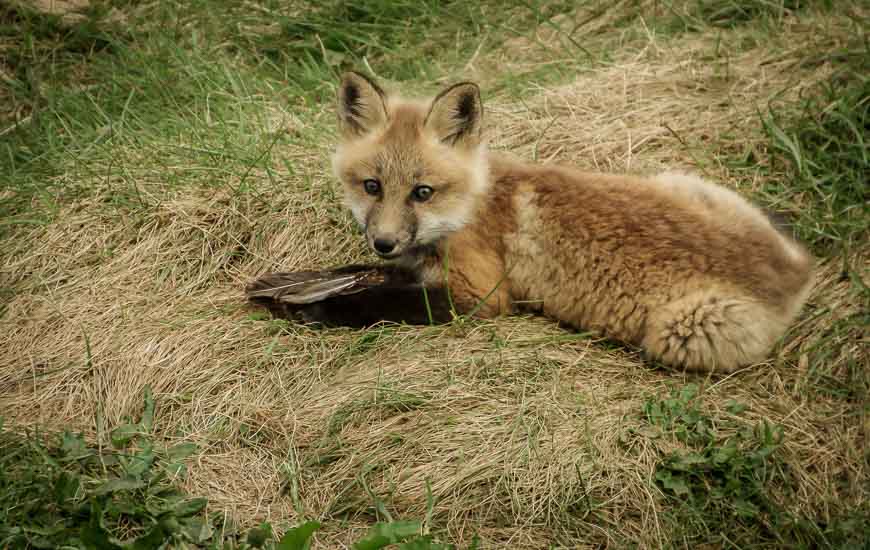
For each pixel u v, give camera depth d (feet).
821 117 26.45
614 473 17.71
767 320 19.90
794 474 18.06
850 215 23.77
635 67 30.81
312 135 28.32
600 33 33.81
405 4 35.53
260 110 29.84
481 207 21.93
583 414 19.03
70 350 21.09
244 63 33.30
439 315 21.79
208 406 19.61
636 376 20.39
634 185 21.91
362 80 21.33
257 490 17.76
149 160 26.96
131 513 16.51
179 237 24.08
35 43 32.09
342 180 21.86
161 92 30.53
